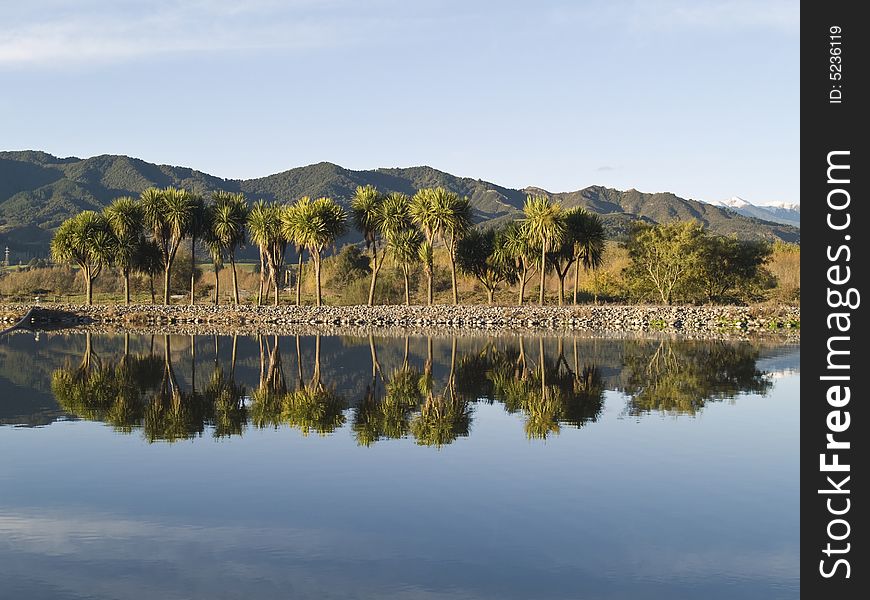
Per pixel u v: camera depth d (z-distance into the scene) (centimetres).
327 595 1019
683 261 6975
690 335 5009
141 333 5178
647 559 1143
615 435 1905
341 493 1434
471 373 3070
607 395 2508
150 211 6625
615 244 11462
